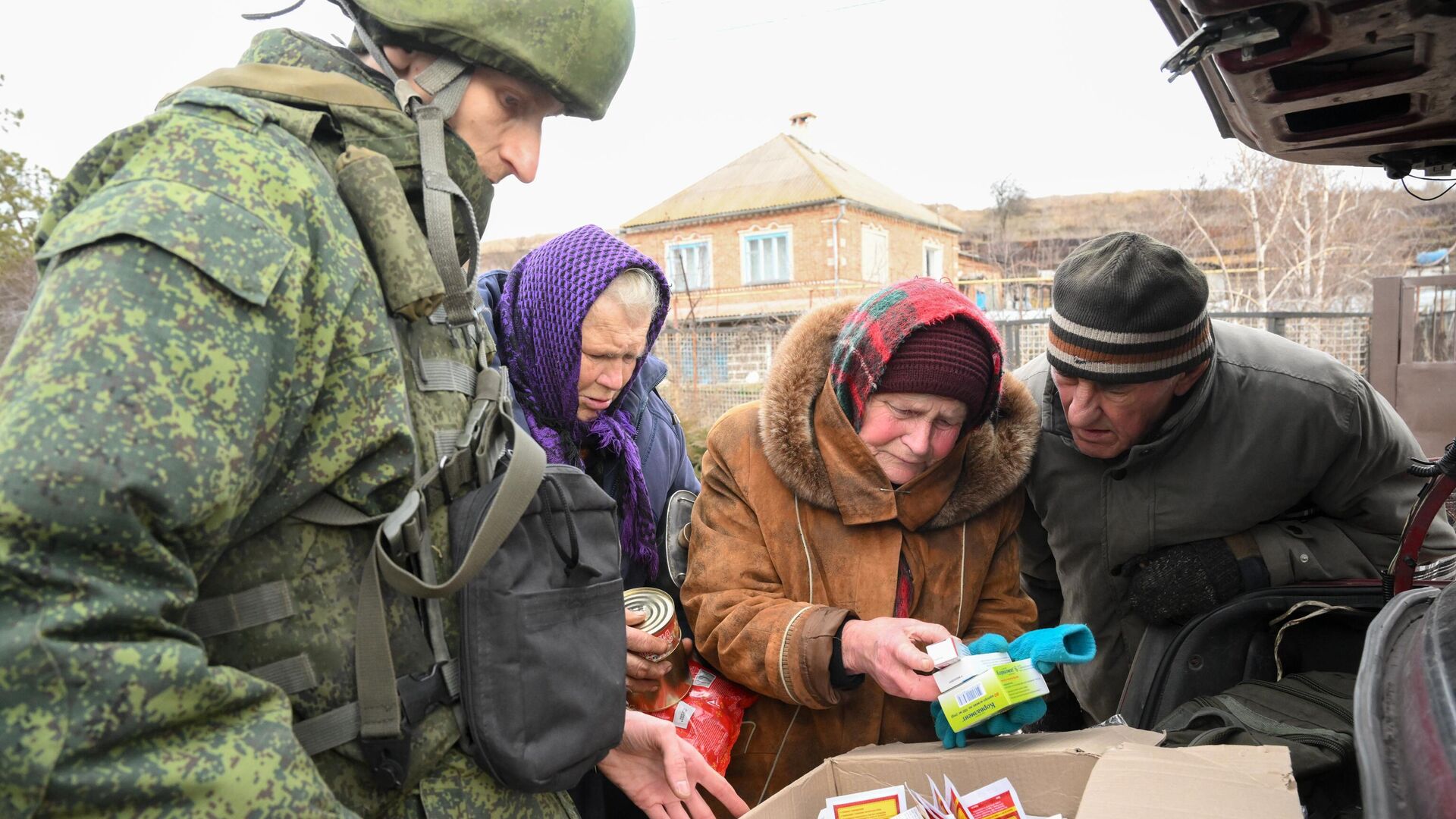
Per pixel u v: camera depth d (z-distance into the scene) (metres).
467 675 1.07
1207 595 2.00
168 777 0.78
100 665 0.75
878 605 1.73
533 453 1.11
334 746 0.99
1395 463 2.02
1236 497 2.00
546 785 1.10
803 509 1.77
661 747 1.42
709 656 1.74
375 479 1.00
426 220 1.10
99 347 0.78
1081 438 2.00
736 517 1.81
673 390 11.30
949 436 1.72
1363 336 9.26
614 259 1.82
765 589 1.75
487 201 1.23
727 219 29.06
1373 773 0.86
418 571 1.06
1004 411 1.86
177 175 0.88
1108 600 2.19
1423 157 1.67
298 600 0.98
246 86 1.03
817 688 1.56
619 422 2.01
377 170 1.05
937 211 50.09
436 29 1.10
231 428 0.84
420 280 1.04
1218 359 2.03
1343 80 1.33
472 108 1.16
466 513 1.08
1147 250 1.82
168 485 0.78
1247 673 1.95
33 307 0.83
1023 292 33.34
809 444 1.74
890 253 29.88
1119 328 1.79
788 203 28.16
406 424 1.01
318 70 1.12
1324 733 1.52
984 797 1.32
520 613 1.09
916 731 1.78
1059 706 2.46
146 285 0.81
